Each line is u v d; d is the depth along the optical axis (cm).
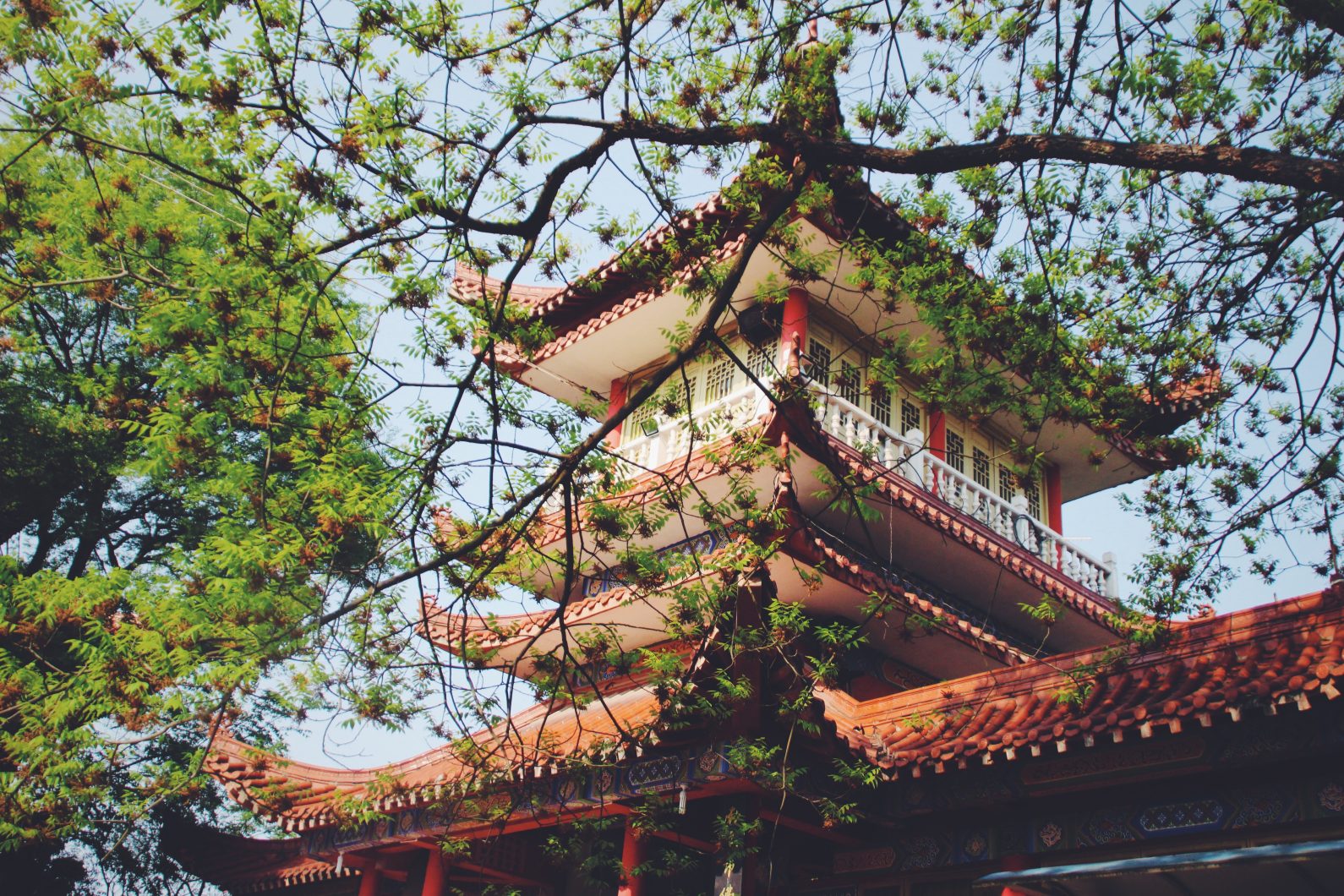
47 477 2064
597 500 1016
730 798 1203
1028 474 1195
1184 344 1080
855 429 1634
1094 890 771
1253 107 990
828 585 1477
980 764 1147
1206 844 1020
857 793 1192
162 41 820
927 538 1653
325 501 957
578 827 1148
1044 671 1174
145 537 2447
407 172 841
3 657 1266
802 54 948
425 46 877
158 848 2198
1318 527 1015
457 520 980
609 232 996
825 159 852
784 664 1112
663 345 1958
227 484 1235
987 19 992
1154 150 719
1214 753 1010
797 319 1714
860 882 1250
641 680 1644
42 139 879
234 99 822
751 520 1058
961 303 1059
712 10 942
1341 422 1111
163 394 2197
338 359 936
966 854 1177
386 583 893
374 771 1667
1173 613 1041
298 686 1018
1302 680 917
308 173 829
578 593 1889
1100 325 1081
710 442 1566
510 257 960
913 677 1670
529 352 952
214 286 891
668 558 1103
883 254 1123
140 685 1064
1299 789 982
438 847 1566
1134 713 1012
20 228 1098
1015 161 781
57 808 1154
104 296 959
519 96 892
